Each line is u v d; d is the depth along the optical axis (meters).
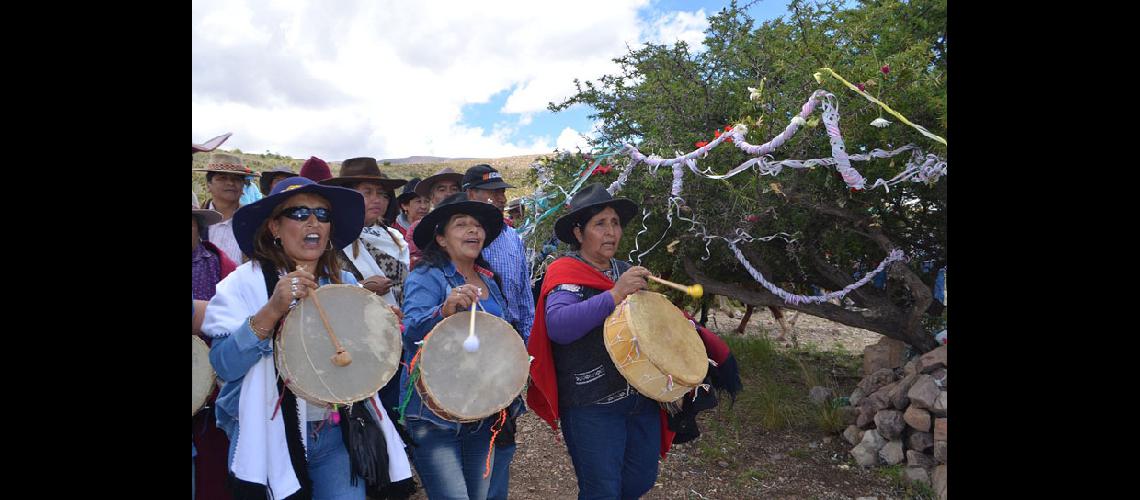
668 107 5.65
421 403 2.96
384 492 2.76
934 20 4.66
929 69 4.53
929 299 5.29
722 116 5.58
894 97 4.11
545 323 3.32
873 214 5.49
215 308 2.49
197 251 3.30
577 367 3.29
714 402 3.66
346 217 2.85
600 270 3.51
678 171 4.69
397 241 4.82
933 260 5.88
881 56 4.65
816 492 4.57
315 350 2.47
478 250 3.29
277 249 2.67
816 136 4.55
